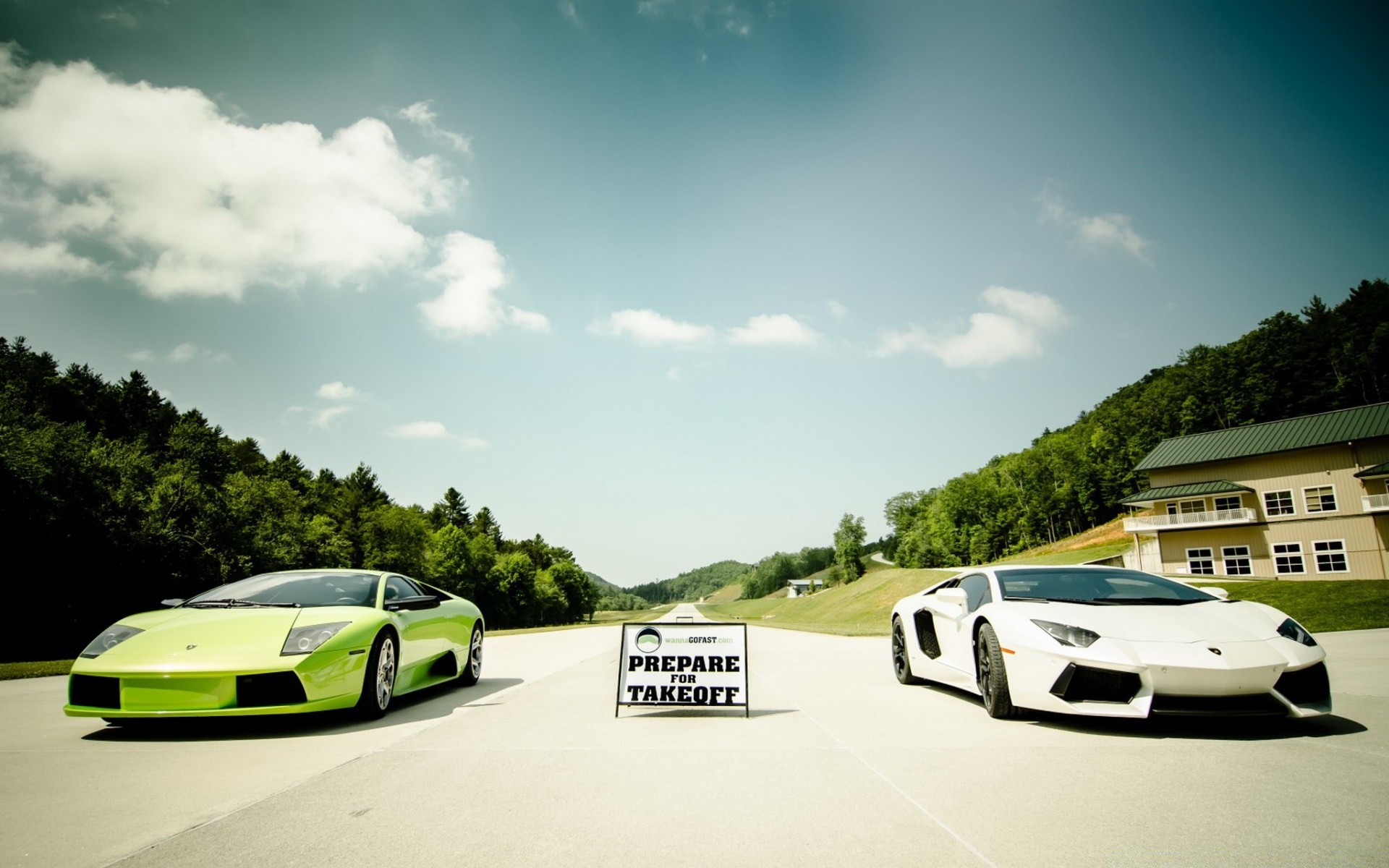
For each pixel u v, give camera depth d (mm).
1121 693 4340
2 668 9828
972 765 3740
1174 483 46938
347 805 3111
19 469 30141
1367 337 71625
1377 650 9539
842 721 5164
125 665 4641
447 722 5352
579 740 4570
